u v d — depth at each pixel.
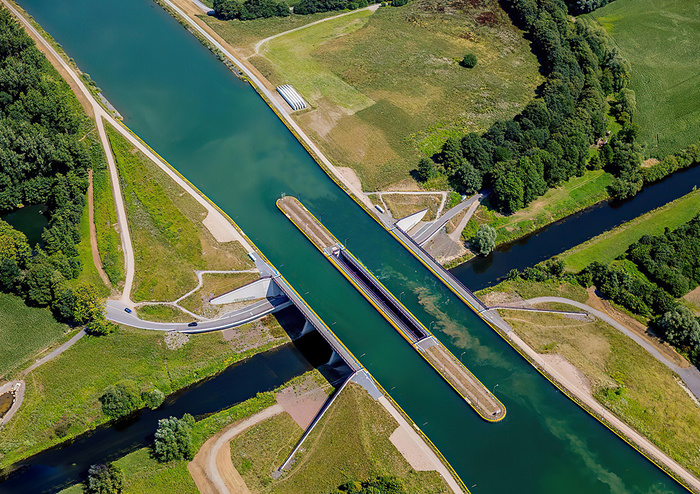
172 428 189.00
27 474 188.50
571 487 192.88
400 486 178.38
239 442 194.25
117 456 193.25
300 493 181.62
